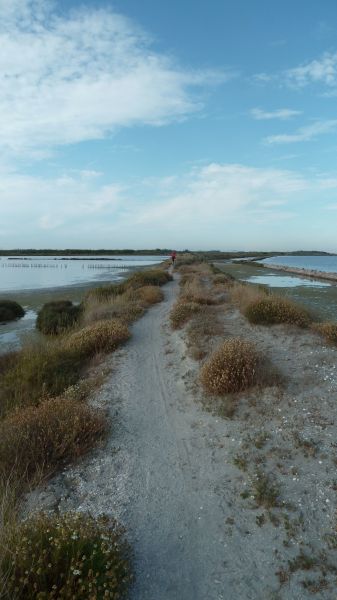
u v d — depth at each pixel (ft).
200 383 25.32
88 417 20.68
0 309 66.59
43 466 17.17
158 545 13.07
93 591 10.12
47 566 10.51
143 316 50.29
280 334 32.53
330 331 30.22
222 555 12.57
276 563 12.10
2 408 25.02
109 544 11.66
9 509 13.67
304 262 383.65
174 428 21.06
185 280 91.81
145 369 30.32
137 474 17.06
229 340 28.22
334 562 11.89
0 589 9.89
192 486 16.02
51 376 28.43
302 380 23.44
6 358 36.19
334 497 14.37
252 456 17.33
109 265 281.95
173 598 11.19
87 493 15.93
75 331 45.50
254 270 198.49
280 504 14.35
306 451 17.06
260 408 20.98
